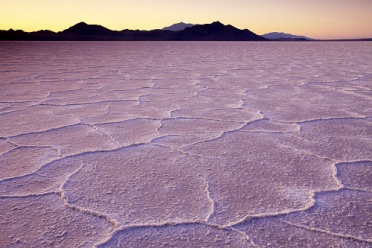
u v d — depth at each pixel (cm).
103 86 380
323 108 260
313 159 151
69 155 153
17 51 1456
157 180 128
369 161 148
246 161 148
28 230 94
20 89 354
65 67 645
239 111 248
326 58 974
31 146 166
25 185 122
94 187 121
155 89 357
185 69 607
